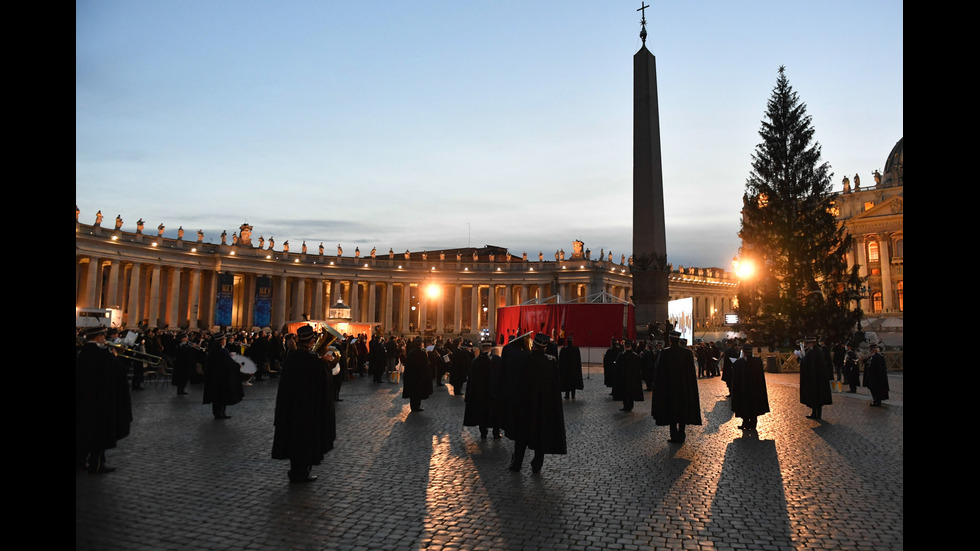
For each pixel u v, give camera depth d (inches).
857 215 3223.4
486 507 303.3
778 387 1000.9
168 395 787.4
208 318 2970.0
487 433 522.6
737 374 543.8
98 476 360.5
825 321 1657.2
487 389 497.0
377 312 4092.0
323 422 356.8
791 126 1822.1
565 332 1583.4
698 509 302.4
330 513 291.9
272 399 764.6
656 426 569.9
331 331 368.5
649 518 287.6
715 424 589.6
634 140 1211.9
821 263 1720.0
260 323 2876.5
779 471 383.2
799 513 296.5
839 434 527.2
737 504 310.8
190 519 282.0
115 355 382.0
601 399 808.3
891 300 3073.3
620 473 376.8
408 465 397.1
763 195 1824.6
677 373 482.3
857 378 930.7
